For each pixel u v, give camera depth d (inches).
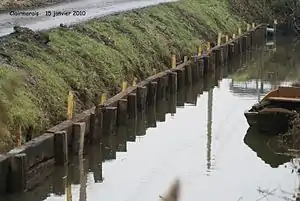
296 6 2699.3
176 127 1164.5
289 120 1049.5
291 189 823.1
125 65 1274.6
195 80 1544.0
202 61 1596.9
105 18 1441.9
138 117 1188.5
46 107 951.0
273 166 929.5
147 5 1820.9
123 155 984.3
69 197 802.8
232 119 1221.1
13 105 871.7
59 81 1029.8
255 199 787.4
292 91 1145.4
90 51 1196.5
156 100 1301.7
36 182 829.8
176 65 1498.5
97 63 1180.5
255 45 2341.3
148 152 995.9
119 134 1088.8
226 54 1857.8
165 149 1011.3
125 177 871.7
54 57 1092.5
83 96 1066.7
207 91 1539.1
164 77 1337.4
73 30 1254.3
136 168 911.7
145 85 1230.3
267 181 855.7
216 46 1801.2
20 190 778.2
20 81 927.7
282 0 2721.5
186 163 933.2
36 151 826.8
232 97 1450.5
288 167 926.4
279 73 1838.1
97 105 1062.4
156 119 1236.5
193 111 1307.8
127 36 1413.6
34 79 969.5
